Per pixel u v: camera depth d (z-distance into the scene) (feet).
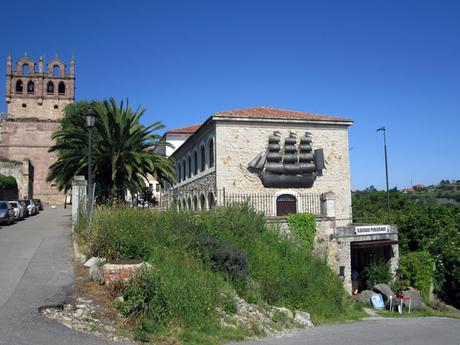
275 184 90.48
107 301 32.68
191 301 34.76
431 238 95.25
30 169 180.65
